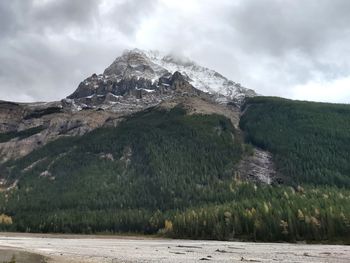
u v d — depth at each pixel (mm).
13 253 76062
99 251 88688
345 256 78562
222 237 159000
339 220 139375
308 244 133375
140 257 71875
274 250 97688
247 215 157750
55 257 69375
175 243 136500
